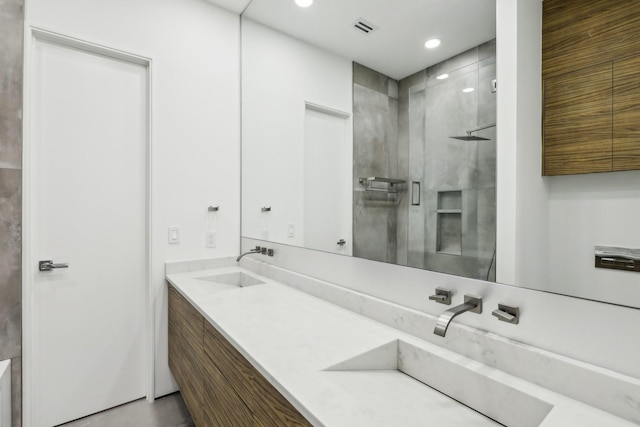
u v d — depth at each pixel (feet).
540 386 2.62
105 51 6.19
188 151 7.17
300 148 6.15
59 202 5.86
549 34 2.74
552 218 2.73
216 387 4.25
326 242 5.38
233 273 7.32
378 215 4.48
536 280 2.82
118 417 6.15
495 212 3.16
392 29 4.31
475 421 2.66
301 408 2.44
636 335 2.27
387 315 4.06
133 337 6.68
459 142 3.51
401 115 4.19
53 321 5.82
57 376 5.86
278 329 3.88
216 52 7.59
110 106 6.39
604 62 2.42
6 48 5.15
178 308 6.11
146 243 6.82
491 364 2.93
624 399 2.23
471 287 3.29
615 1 2.35
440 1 3.72
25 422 5.36
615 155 2.36
